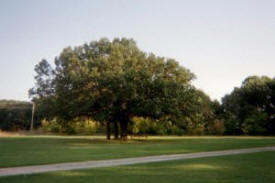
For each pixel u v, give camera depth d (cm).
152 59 3547
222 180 935
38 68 3775
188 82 3625
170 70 3541
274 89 5831
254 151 1920
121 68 3312
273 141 3005
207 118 5562
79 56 3553
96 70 3158
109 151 1864
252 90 5844
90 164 1280
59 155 1609
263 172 1087
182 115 3338
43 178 955
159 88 3159
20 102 9519
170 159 1474
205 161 1391
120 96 3048
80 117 3525
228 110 6119
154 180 928
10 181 905
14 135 5003
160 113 3103
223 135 5662
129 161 1386
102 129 5531
